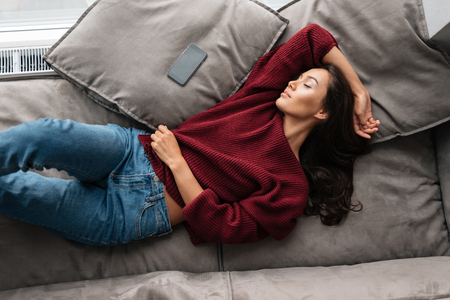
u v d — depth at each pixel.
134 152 1.11
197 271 1.18
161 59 1.16
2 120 1.17
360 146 1.27
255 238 1.11
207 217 1.05
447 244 1.29
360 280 1.10
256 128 1.15
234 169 1.08
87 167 0.99
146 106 1.17
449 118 1.20
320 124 1.18
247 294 1.04
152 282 1.07
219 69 1.21
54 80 1.25
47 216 0.98
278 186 1.07
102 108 1.25
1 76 1.25
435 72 1.17
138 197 1.06
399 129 1.26
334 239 1.24
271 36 1.25
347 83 1.16
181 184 1.05
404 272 1.13
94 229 1.02
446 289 1.03
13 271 1.10
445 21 1.05
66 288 1.08
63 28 1.45
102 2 1.16
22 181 0.96
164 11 1.19
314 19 1.28
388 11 1.17
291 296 1.03
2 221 1.09
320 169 1.25
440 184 1.34
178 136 1.10
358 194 1.29
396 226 1.27
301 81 1.14
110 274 1.15
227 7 1.22
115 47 1.15
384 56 1.20
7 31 1.41
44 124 0.90
